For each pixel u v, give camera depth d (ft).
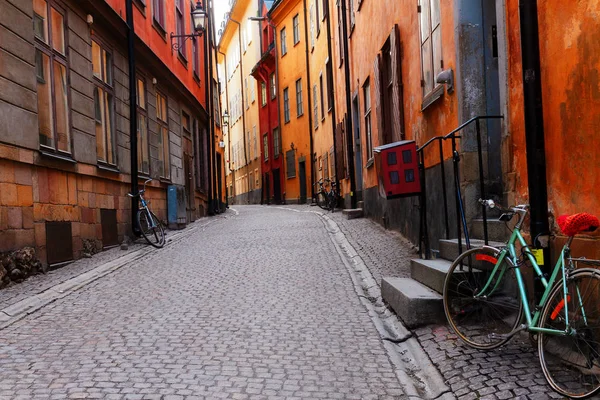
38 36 28.76
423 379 14.03
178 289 24.34
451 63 22.35
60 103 30.99
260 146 128.67
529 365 13.17
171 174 56.24
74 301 22.57
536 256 13.89
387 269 26.86
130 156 42.22
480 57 20.93
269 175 121.39
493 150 21.01
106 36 38.83
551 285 12.48
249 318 19.27
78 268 29.35
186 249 37.68
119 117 40.60
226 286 24.68
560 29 13.78
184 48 65.87
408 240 33.94
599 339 10.93
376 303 21.39
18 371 14.21
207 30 81.82
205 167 79.36
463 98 21.01
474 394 12.22
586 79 12.80
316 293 23.00
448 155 23.58
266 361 14.99
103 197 36.76
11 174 25.50
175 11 61.62
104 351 15.80
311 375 14.02
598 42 12.33
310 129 92.58
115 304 21.84
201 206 74.23
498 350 14.38
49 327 18.60
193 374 13.96
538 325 12.54
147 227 40.06
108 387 13.07
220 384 13.33
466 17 21.01
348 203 62.59
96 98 36.83
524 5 14.52
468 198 21.06
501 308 14.70
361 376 13.99
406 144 24.27
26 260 25.95
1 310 20.31
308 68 92.48
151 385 13.21
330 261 30.60
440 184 25.12
